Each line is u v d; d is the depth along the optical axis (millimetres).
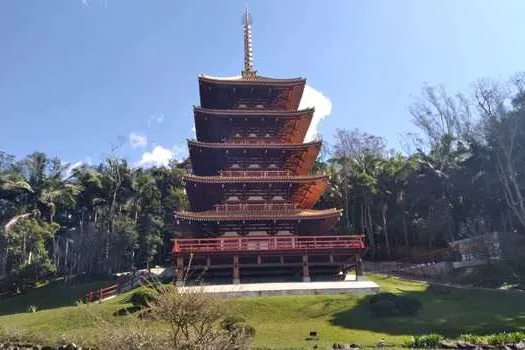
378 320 29219
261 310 32438
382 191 72375
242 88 52875
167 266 80438
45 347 21172
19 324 31828
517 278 41500
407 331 25969
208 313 14867
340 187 75500
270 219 44969
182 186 90125
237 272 42000
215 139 53812
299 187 49031
